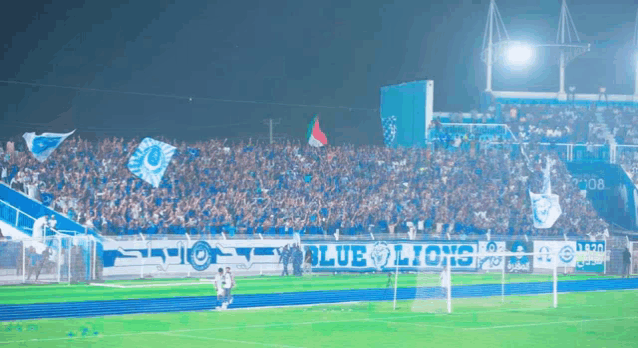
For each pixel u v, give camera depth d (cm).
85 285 4078
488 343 2380
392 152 5881
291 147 5691
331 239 4916
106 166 4944
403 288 4091
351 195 5444
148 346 2247
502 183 5906
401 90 6412
